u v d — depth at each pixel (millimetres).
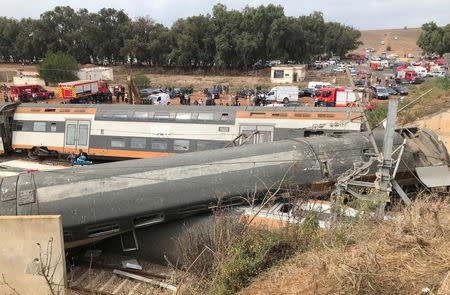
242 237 10469
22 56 102750
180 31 93875
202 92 62344
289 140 16125
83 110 25625
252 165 14406
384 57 124688
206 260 10938
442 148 15922
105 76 76812
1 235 10859
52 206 12625
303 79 75062
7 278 11125
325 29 110812
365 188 13602
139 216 13156
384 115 29188
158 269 13297
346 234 9797
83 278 12711
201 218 13625
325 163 15008
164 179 13570
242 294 8797
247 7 85250
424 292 6520
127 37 96562
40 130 26719
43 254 10828
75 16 101688
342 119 21203
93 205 12820
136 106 25062
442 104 30016
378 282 7043
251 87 68000
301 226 10953
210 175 13922
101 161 27000
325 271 8172
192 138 23406
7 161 27219
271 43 84312
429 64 86062
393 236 8398
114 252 14305
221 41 85562
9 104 27406
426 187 14766
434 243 7801
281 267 9383
